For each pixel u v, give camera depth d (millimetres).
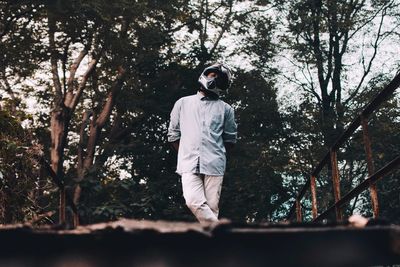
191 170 4801
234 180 20078
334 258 1793
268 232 1769
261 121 22250
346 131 4883
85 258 1817
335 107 22500
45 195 13469
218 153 4863
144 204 16000
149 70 19984
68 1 15273
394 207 18656
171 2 18016
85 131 22281
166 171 19031
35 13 16328
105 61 18750
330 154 5656
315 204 6891
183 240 1789
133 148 19156
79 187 16469
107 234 1785
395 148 20312
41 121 20672
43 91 21125
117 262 1808
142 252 1799
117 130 20734
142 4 16219
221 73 4977
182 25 20688
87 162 19359
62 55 18047
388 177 18734
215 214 4863
